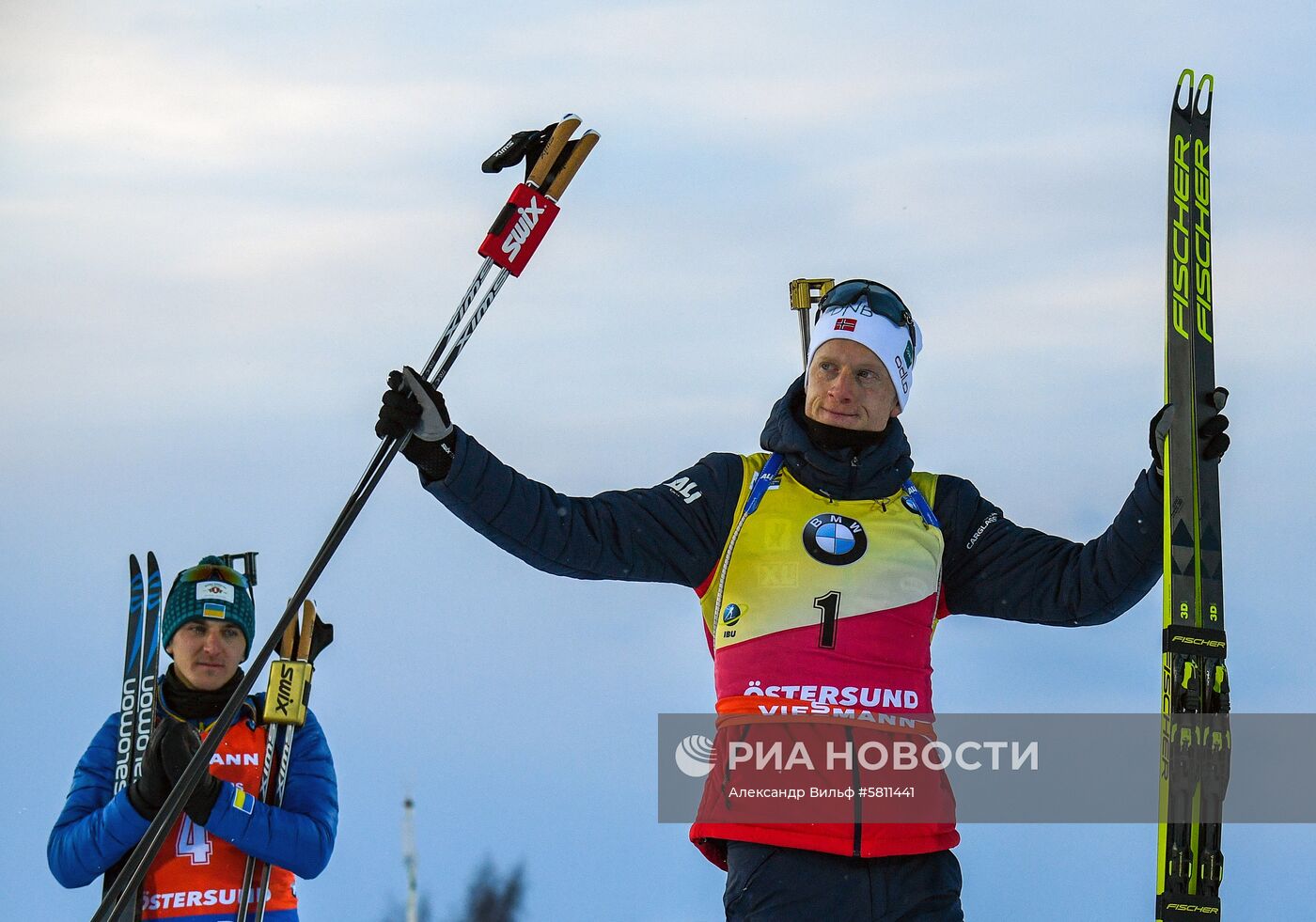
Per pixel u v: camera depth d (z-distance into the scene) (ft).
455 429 39.55
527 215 42.93
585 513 41.14
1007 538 44.52
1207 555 45.32
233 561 50.34
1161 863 43.80
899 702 41.34
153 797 45.29
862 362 43.14
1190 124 50.29
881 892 40.22
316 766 48.29
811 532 41.98
